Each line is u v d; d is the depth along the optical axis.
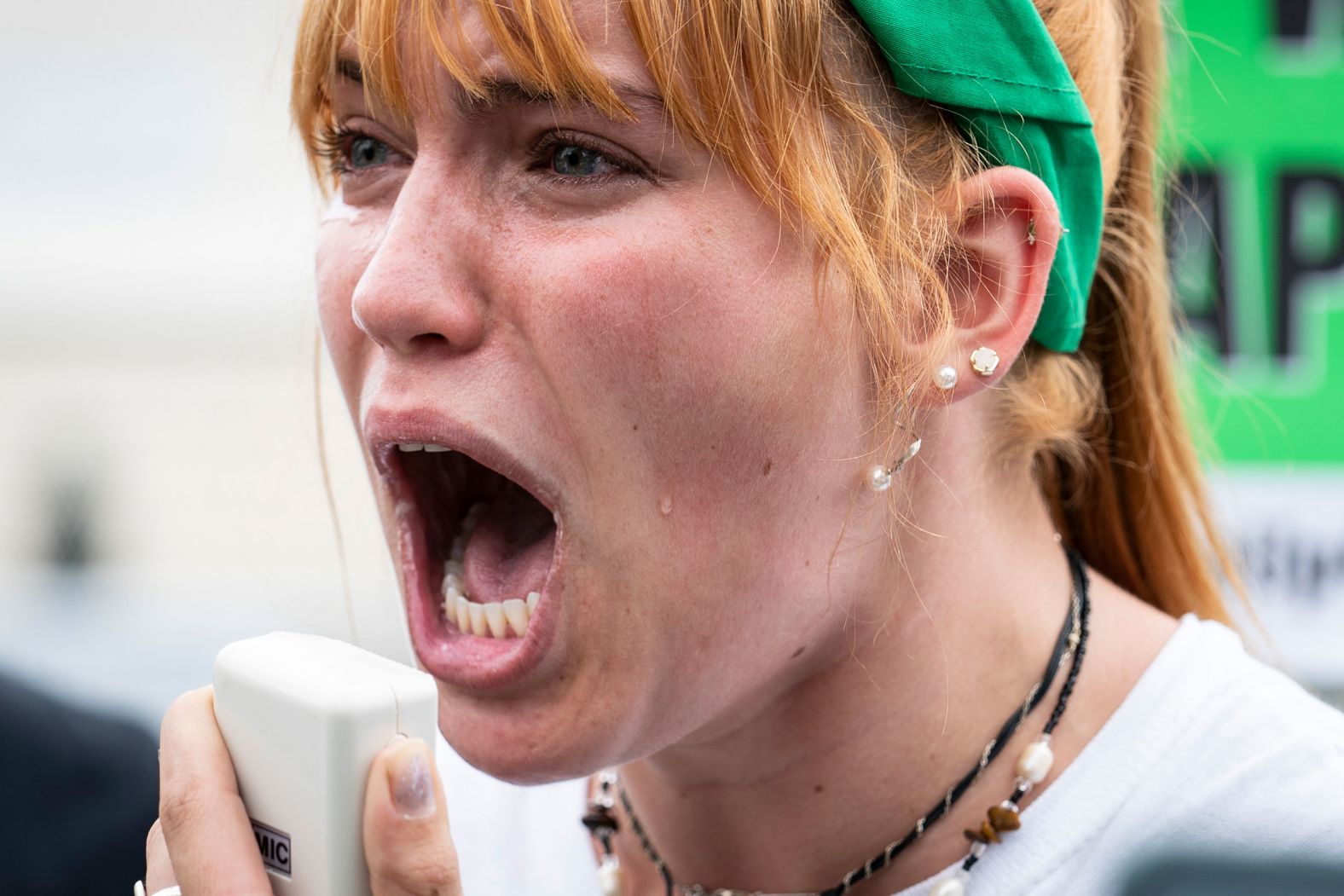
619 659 1.19
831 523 1.21
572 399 1.13
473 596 1.33
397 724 1.08
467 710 1.25
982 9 1.20
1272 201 2.59
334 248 1.27
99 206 3.49
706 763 1.37
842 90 1.16
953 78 1.20
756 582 1.19
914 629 1.31
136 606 3.42
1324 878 0.81
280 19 1.59
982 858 1.31
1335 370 2.62
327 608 2.68
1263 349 2.63
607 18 1.08
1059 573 1.41
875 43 1.18
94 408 3.58
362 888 1.08
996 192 1.23
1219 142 2.58
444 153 1.15
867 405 1.19
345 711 1.06
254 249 3.38
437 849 1.07
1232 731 1.31
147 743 1.98
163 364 3.53
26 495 3.58
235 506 3.44
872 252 1.17
